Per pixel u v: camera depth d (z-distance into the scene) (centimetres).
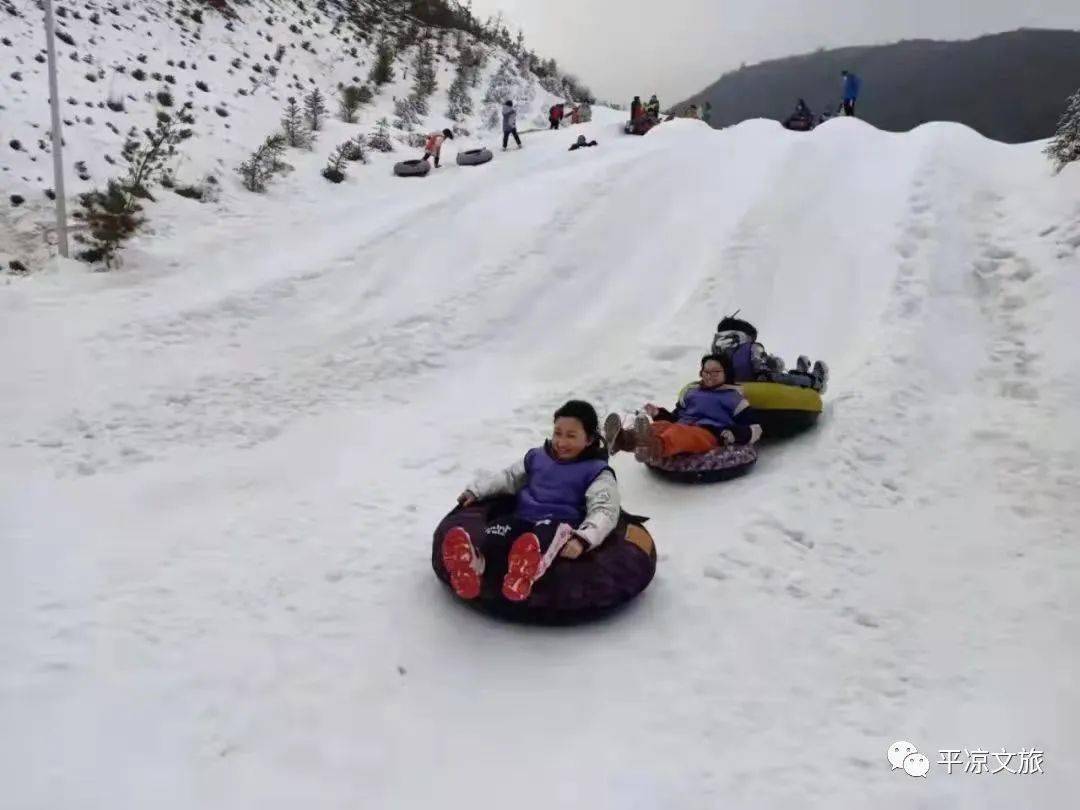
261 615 446
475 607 465
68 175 1262
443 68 2869
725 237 1177
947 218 1140
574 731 377
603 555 458
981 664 438
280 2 2734
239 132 1719
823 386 759
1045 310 904
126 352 871
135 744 350
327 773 344
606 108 3061
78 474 631
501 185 1555
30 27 1719
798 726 388
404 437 738
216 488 616
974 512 604
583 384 855
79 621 429
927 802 344
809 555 540
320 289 1102
